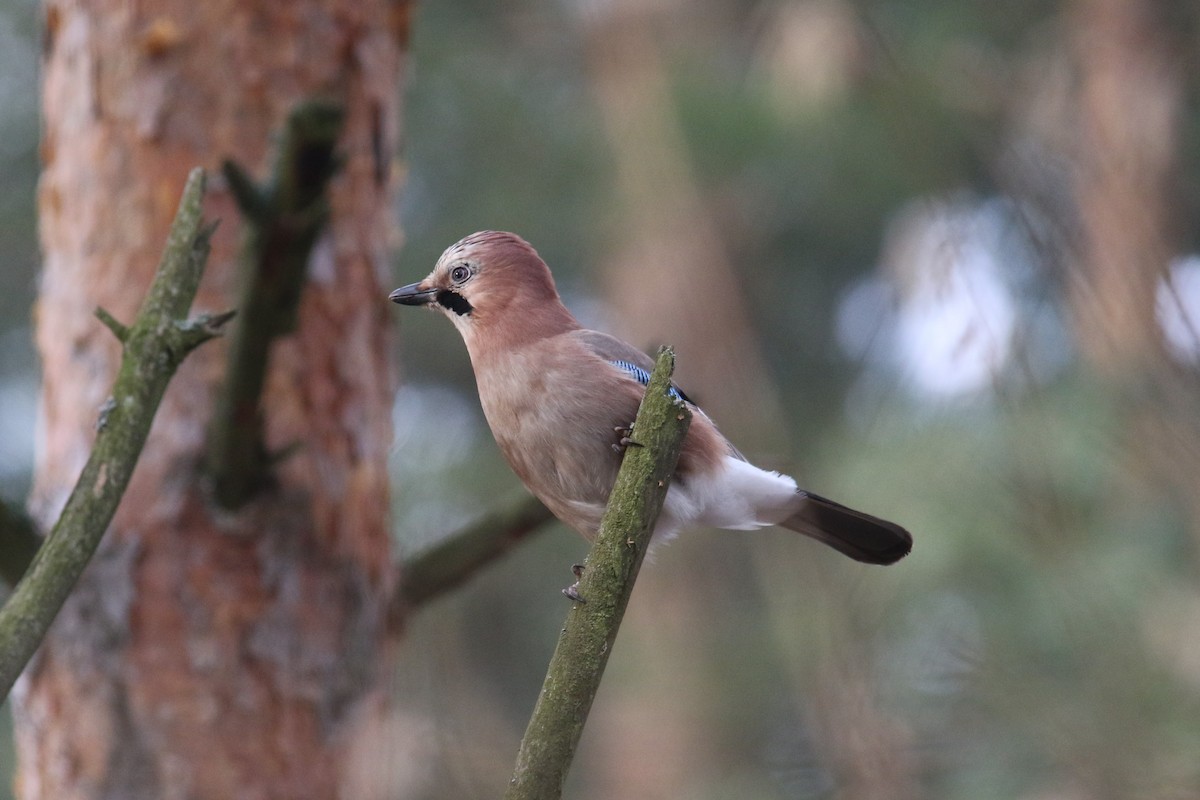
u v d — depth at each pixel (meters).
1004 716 8.48
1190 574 8.55
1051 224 6.63
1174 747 7.82
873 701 7.73
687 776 14.06
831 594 7.95
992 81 11.55
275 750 6.81
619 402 7.35
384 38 7.77
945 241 6.83
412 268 19.06
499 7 18.69
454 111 18.41
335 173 5.73
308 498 7.04
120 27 7.29
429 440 18.06
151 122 7.22
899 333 11.36
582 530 7.72
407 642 8.64
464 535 7.48
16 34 18.23
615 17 17.48
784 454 12.33
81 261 7.25
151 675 6.76
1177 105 14.00
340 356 7.33
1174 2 14.49
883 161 16.17
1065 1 15.03
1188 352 6.46
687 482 7.60
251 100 7.27
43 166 7.63
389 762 7.35
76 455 7.10
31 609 4.41
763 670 12.38
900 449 9.63
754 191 18.38
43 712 6.83
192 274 4.87
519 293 7.78
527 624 17.67
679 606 17.28
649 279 18.12
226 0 7.29
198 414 6.88
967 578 9.54
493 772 7.96
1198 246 12.12
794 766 11.03
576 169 18.14
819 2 14.98
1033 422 7.34
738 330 17.59
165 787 6.69
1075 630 8.29
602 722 17.50
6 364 19.56
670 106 16.81
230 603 6.83
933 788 8.67
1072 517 8.19
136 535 6.81
